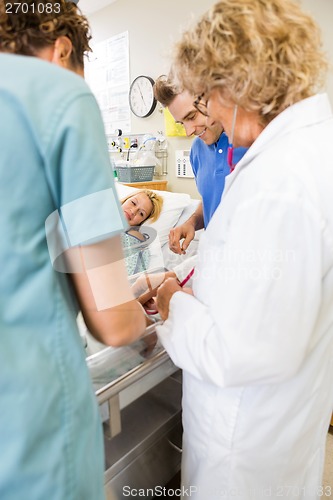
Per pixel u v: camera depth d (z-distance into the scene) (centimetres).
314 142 57
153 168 243
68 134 42
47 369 46
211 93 62
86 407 51
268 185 53
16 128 40
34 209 43
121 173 235
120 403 74
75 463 49
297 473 80
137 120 267
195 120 117
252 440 70
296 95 60
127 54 260
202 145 144
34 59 44
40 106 41
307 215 52
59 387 47
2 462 43
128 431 81
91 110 45
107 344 57
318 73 61
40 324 46
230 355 54
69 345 49
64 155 42
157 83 116
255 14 53
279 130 59
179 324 68
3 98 39
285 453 74
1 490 44
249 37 52
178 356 66
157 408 88
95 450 55
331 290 62
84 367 52
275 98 59
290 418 71
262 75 55
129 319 56
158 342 77
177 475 96
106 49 276
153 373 81
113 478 76
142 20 242
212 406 71
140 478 83
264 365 54
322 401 77
